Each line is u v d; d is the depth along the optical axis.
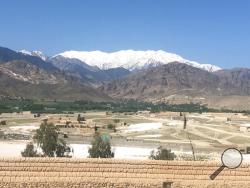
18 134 186.88
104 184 27.17
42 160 26.94
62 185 26.81
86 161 27.27
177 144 173.00
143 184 27.47
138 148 150.00
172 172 27.94
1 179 26.45
